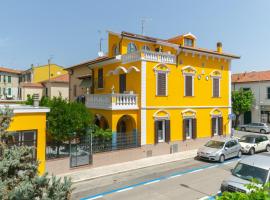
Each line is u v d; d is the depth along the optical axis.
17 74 61.22
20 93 49.34
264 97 37.62
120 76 22.55
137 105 20.31
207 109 24.69
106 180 14.91
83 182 14.52
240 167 12.09
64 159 15.73
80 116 16.55
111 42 24.05
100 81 25.72
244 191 10.36
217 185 13.95
